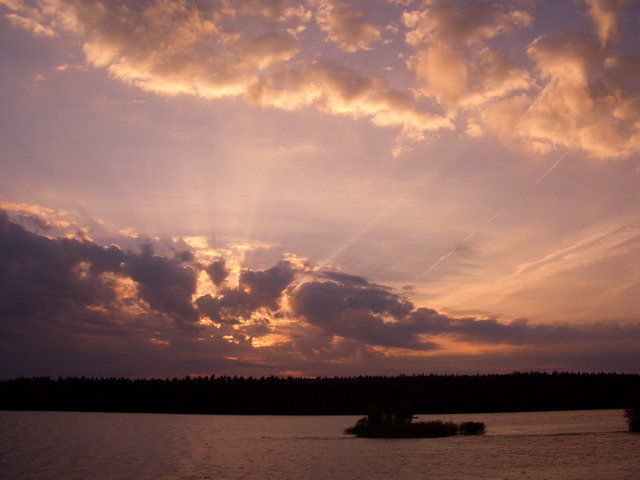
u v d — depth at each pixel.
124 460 70.19
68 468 62.94
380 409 99.88
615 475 47.00
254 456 72.25
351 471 55.66
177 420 174.12
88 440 99.12
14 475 58.06
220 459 69.88
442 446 75.06
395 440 86.44
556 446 70.69
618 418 139.88
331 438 95.44
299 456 70.38
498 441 79.81
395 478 50.12
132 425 146.88
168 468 62.00
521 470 51.81
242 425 148.88
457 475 50.28
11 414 191.88
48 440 99.06
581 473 48.69
